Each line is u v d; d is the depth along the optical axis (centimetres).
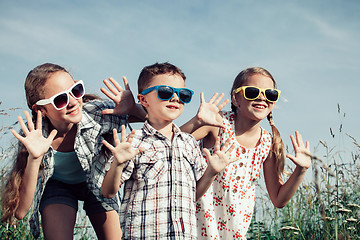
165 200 288
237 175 366
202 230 358
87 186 345
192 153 314
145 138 303
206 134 369
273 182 372
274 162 375
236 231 361
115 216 352
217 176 365
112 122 347
